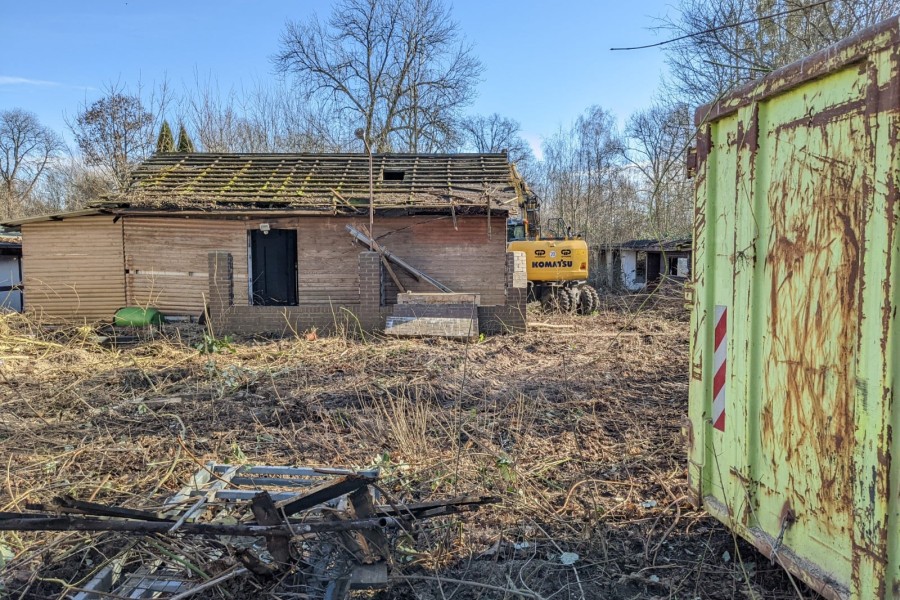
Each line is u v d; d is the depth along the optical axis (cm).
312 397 671
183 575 296
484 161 1633
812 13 1090
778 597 282
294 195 1358
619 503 392
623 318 1488
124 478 436
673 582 300
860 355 203
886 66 189
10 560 310
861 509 204
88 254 1355
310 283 1346
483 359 910
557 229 2342
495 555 327
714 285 298
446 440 521
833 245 216
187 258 1348
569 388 714
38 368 834
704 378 305
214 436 540
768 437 259
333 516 305
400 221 1330
